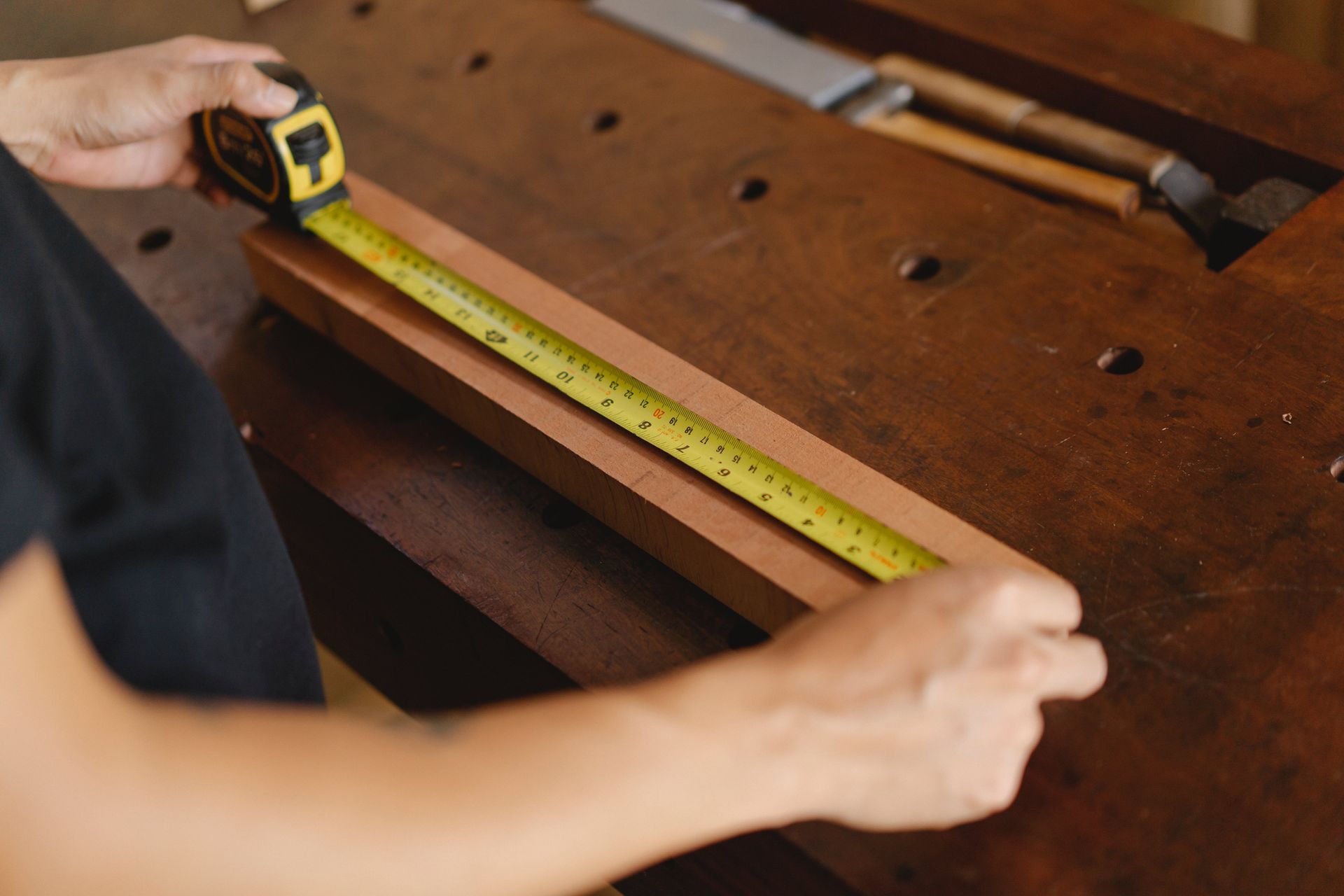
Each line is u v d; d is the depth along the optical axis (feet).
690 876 2.83
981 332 3.35
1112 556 2.76
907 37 4.73
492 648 3.08
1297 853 2.23
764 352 3.40
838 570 2.60
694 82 4.52
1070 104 4.31
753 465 2.85
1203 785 2.35
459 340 3.33
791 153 4.11
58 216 2.17
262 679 2.49
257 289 4.01
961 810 2.07
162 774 1.45
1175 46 4.24
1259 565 2.69
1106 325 3.30
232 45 3.94
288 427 3.54
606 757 1.73
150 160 3.92
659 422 2.97
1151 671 2.53
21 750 1.35
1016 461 2.99
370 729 1.66
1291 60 4.09
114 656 1.85
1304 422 2.95
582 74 4.64
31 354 1.76
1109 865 2.26
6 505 1.38
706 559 2.77
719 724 1.85
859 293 3.53
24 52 5.12
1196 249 4.00
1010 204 3.76
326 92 4.71
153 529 1.93
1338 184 3.67
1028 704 2.07
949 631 2.03
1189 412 3.03
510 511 3.20
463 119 4.49
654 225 3.91
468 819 1.60
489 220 4.02
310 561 3.89
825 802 1.95
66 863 1.40
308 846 1.51
